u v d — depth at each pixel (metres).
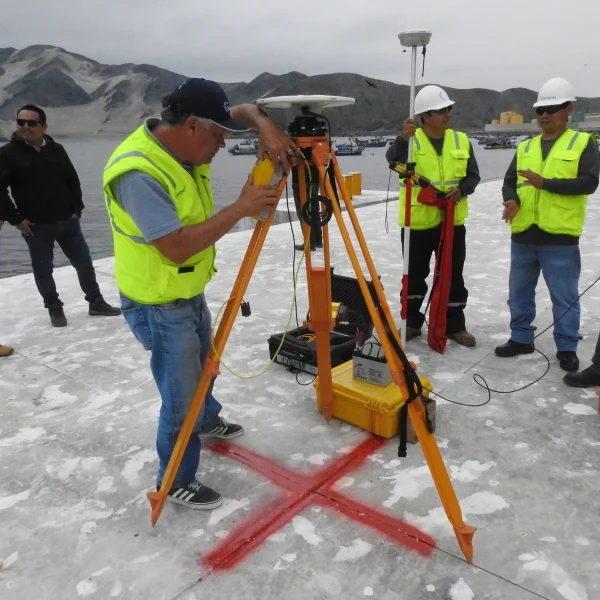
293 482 2.44
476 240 7.23
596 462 2.52
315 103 2.02
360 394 2.78
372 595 1.82
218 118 1.80
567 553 1.98
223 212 1.86
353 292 3.93
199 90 1.78
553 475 2.43
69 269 6.50
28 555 2.06
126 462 2.65
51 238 4.37
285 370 3.59
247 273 2.06
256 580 1.90
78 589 1.89
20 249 33.31
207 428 2.76
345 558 1.99
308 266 2.51
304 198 2.29
